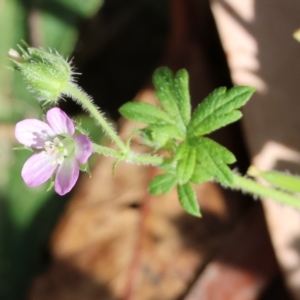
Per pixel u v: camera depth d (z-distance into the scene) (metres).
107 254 0.19
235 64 0.17
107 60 0.21
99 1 0.20
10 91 0.20
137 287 0.18
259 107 0.17
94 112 0.15
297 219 0.17
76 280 0.19
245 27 0.17
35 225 0.20
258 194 0.16
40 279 0.19
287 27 0.17
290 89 0.17
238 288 0.18
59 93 0.15
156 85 0.16
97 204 0.19
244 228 0.18
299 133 0.17
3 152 0.20
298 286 0.17
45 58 0.15
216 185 0.19
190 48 0.19
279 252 0.17
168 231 0.19
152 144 0.16
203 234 0.19
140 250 0.19
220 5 0.17
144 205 0.19
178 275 0.18
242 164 0.18
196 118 0.16
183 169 0.15
